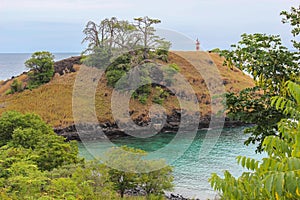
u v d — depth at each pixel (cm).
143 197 1329
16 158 1007
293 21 753
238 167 1441
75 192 887
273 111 684
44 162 1346
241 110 709
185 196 1433
